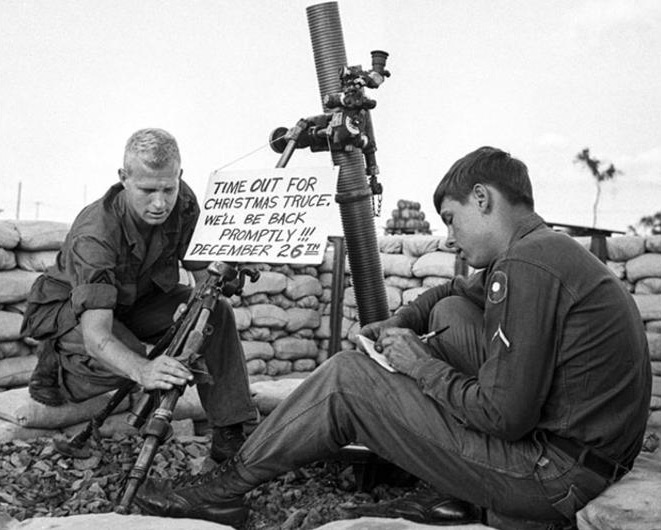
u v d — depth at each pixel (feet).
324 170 7.77
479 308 7.45
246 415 8.78
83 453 9.09
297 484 8.84
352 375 6.57
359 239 9.71
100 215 8.16
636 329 6.01
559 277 5.76
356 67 8.90
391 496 8.39
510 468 5.98
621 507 5.45
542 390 5.77
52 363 9.27
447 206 6.56
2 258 13.34
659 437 14.33
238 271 8.09
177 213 8.87
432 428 6.27
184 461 9.26
